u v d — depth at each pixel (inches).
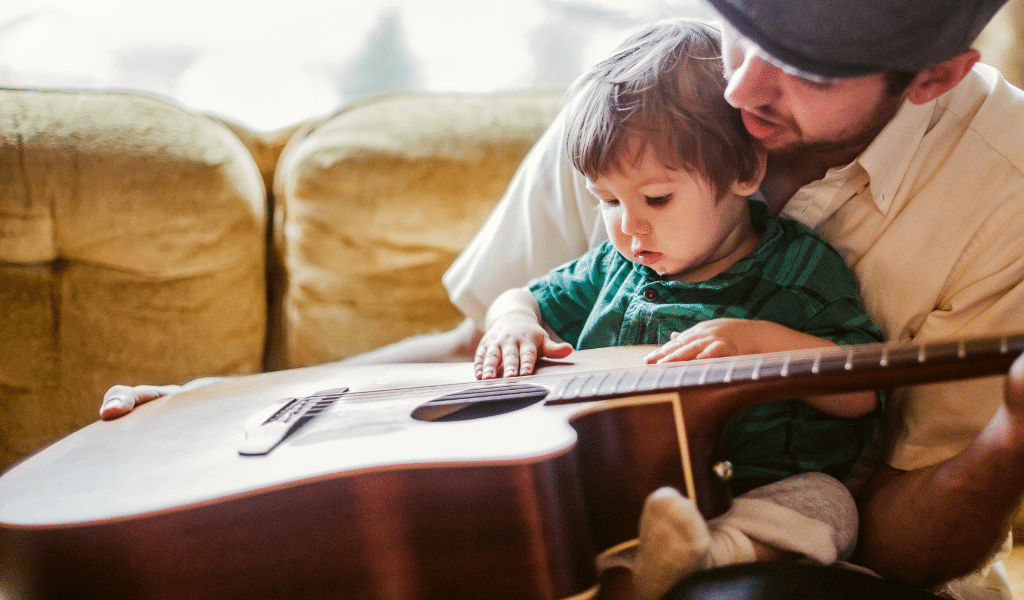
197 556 25.5
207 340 62.2
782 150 32.1
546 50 76.2
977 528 28.5
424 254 63.7
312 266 64.1
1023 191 33.9
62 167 60.1
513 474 24.2
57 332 60.7
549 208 46.9
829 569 24.0
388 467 25.1
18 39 73.0
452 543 25.2
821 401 32.7
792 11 26.6
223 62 75.3
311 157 64.8
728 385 26.0
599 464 27.3
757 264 35.7
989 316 34.4
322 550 25.7
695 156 32.7
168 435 32.6
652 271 37.9
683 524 23.4
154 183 60.9
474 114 66.5
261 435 30.0
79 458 30.9
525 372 34.0
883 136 34.1
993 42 62.7
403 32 75.8
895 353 24.1
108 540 25.4
